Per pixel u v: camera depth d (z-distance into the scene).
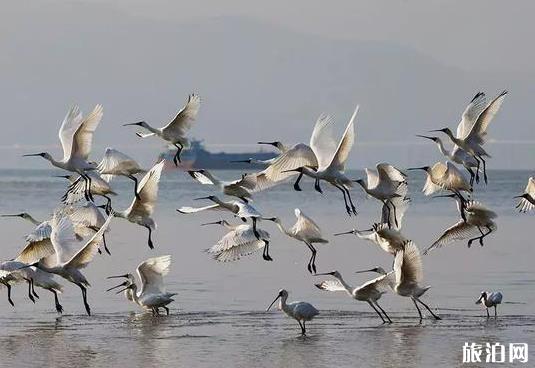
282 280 44.59
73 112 36.84
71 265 32.16
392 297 39.59
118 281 44.66
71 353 30.33
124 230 70.12
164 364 28.91
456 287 42.34
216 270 47.91
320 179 32.28
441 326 33.81
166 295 36.00
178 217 81.56
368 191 34.25
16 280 35.09
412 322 34.50
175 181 175.12
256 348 30.67
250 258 52.62
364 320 34.94
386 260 51.50
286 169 32.47
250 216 32.50
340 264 50.12
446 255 54.59
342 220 78.50
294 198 113.56
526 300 38.84
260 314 36.19
